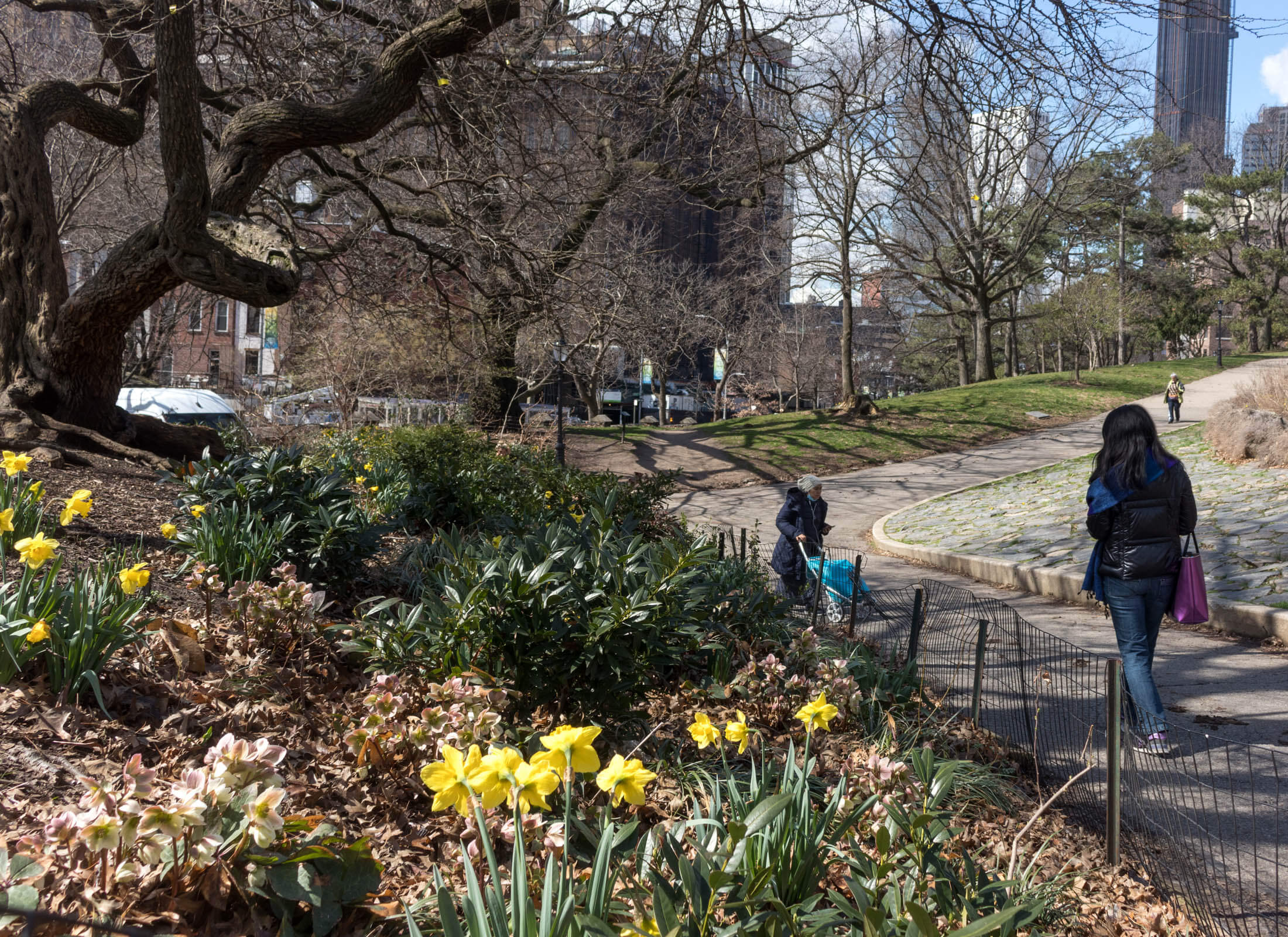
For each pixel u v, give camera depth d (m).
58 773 3.15
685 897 2.31
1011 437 30.27
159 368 37.88
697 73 8.79
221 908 2.35
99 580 4.15
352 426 20.12
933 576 12.73
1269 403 17.88
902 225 36.50
